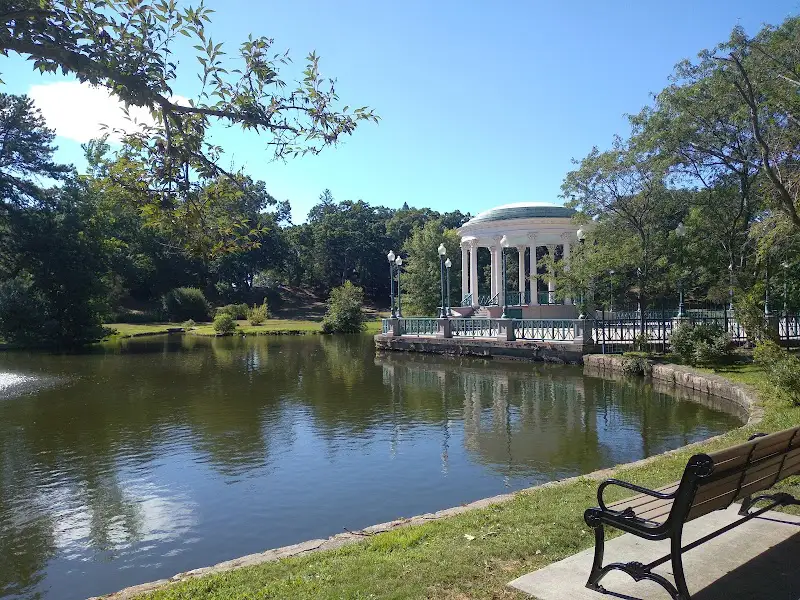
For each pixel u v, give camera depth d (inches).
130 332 2062.0
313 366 1045.8
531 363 967.0
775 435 156.6
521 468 383.2
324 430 517.7
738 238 890.1
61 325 1621.6
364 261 3486.7
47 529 306.7
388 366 1027.9
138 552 278.4
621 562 167.5
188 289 2679.6
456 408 609.6
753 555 171.8
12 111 1576.0
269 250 3267.7
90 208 1715.1
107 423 566.9
